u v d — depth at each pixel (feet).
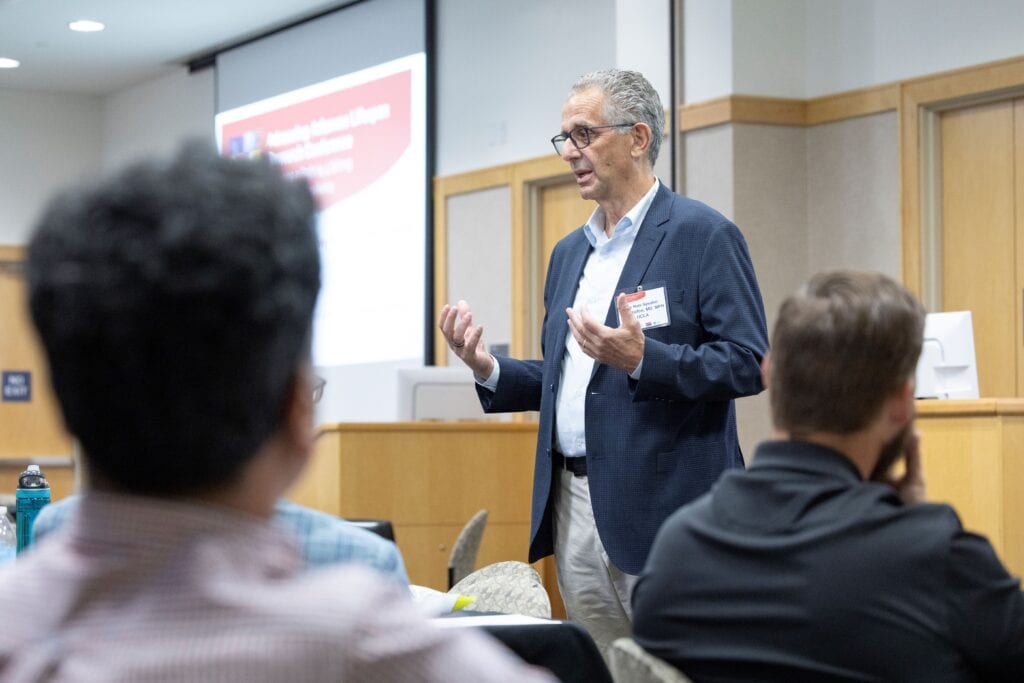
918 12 29.60
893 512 6.66
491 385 14.48
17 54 52.26
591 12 36.88
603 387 13.51
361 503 25.94
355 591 3.39
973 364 21.86
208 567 3.37
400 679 3.32
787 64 31.68
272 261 3.57
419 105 42.83
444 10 42.29
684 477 13.24
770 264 31.32
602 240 14.24
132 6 46.09
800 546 6.68
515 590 10.77
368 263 45.11
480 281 40.81
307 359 3.80
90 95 59.36
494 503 27.09
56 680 3.29
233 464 3.59
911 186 29.71
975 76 28.32
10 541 13.16
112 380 3.47
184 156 3.67
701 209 13.75
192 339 3.47
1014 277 28.55
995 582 6.46
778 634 6.67
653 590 7.18
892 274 30.14
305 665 3.23
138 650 3.28
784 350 7.06
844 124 31.12
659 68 32.50
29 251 3.54
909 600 6.47
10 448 55.47
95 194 3.54
